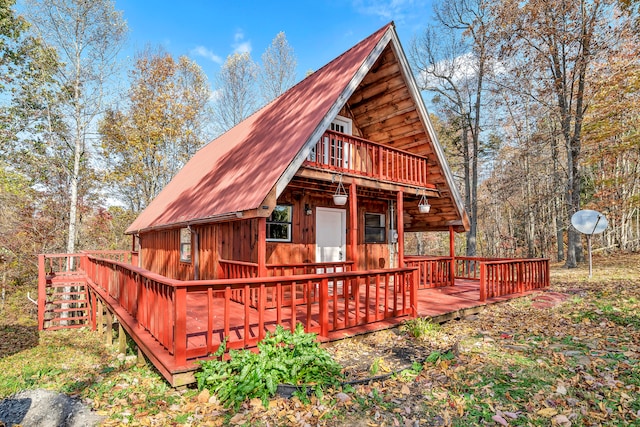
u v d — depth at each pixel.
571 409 3.43
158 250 13.16
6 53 15.23
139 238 16.47
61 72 14.14
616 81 14.34
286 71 29.91
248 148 8.90
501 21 16.47
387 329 5.75
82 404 4.27
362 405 3.56
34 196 16.75
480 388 3.89
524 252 28.20
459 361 4.64
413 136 9.50
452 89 20.39
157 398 3.99
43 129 16.19
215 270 8.90
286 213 9.03
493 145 26.14
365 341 5.36
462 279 12.40
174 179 15.71
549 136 17.55
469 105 19.95
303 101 8.34
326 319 5.14
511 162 23.08
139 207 24.50
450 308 7.11
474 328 6.32
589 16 14.34
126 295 6.39
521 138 20.77
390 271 6.17
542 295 8.84
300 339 4.24
